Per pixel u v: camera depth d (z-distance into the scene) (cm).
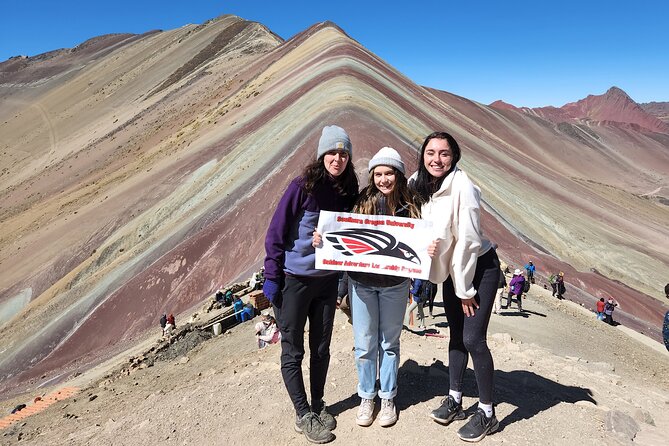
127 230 3388
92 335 2338
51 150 9556
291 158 2930
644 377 991
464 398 425
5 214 6388
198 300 2223
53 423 827
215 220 2772
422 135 3506
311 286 361
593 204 4634
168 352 1361
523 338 1081
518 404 416
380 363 380
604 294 2334
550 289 2123
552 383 507
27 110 13262
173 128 6844
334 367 494
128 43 17262
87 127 10162
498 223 2719
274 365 528
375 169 346
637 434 387
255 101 5344
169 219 3291
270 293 358
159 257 2670
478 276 350
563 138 13462
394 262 351
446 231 338
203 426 411
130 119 8969
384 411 378
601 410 420
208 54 11375
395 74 6172
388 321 368
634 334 1634
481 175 3366
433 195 345
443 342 612
